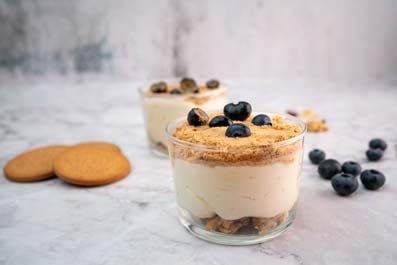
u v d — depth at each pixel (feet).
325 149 1.37
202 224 0.90
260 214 0.86
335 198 1.06
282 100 1.97
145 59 2.53
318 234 0.92
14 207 1.09
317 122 1.56
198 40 2.47
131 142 1.52
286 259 0.84
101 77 2.58
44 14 2.44
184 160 0.86
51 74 2.58
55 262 0.87
